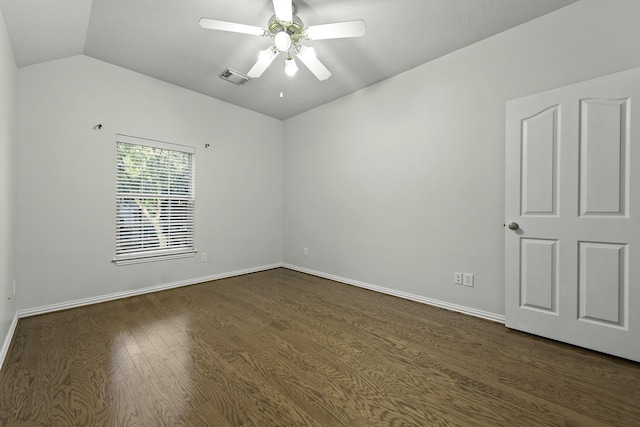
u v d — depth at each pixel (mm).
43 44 2295
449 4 2029
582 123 1912
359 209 3510
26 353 1851
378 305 2828
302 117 4289
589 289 1904
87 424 1252
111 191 2930
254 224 4270
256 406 1376
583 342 1927
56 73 2605
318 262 4059
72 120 2693
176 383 1548
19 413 1312
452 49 2605
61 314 2533
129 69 3020
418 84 2904
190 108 3520
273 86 3400
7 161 2012
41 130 2531
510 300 2258
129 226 3086
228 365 1731
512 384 1554
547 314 2080
